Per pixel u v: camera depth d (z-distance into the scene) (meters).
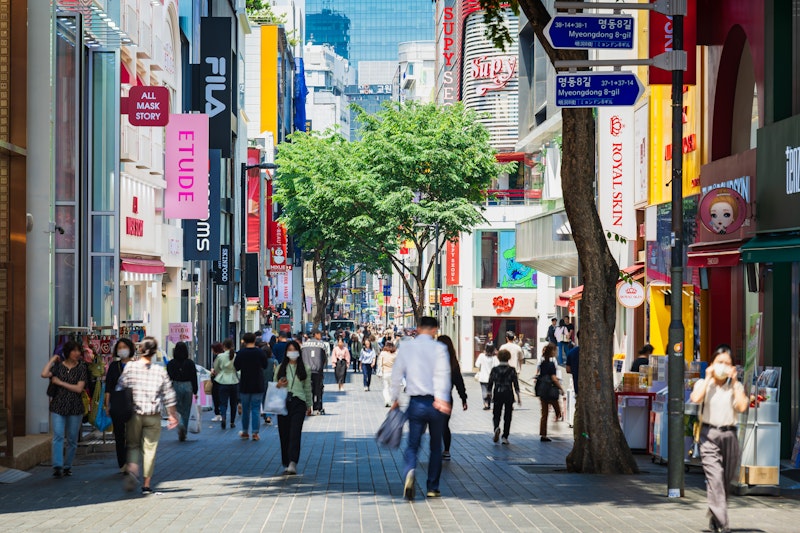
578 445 18.95
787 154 20.50
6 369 19.59
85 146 26.56
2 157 22.14
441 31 94.81
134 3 37.09
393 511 14.05
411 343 15.42
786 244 19.69
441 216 53.22
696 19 25.31
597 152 37.09
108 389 19.05
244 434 26.02
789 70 21.53
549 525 12.86
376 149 54.47
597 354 18.83
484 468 19.55
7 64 22.12
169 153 41.66
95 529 12.71
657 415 20.62
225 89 50.38
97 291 29.02
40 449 20.64
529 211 60.56
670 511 14.15
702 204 22.62
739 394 12.82
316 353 34.12
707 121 26.50
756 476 15.88
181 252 47.03
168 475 18.50
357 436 26.36
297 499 15.28
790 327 21.19
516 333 74.44
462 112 55.59
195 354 51.69
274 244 81.38
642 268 34.09
